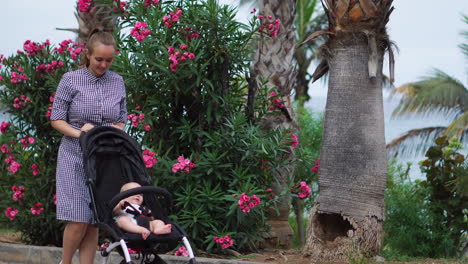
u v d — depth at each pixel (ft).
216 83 24.62
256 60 29.43
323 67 24.58
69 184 16.69
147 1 24.36
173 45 24.07
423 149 72.28
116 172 16.85
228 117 24.81
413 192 30.50
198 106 25.07
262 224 25.49
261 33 25.49
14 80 25.39
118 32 25.41
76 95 16.99
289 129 24.97
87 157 15.66
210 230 24.18
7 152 26.07
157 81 24.44
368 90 23.07
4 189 26.86
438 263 23.43
